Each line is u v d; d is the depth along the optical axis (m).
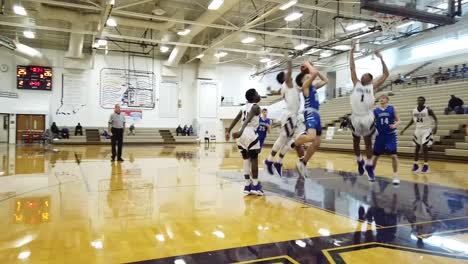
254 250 2.50
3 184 5.50
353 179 6.12
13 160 9.69
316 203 4.15
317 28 16.25
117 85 21.59
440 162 9.70
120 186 5.36
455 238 2.82
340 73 23.27
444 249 2.56
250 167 4.84
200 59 21.50
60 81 20.45
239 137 4.61
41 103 20.02
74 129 20.47
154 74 22.52
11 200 4.25
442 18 7.46
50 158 10.43
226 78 24.55
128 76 21.84
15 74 19.64
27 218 3.38
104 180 5.98
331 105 20.73
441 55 21.03
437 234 2.92
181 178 6.29
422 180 6.09
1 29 17.44
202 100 23.22
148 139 21.05
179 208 3.86
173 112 23.11
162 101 22.75
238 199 4.38
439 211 3.75
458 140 10.42
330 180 6.01
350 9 14.48
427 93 15.66
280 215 3.55
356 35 14.59
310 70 4.80
